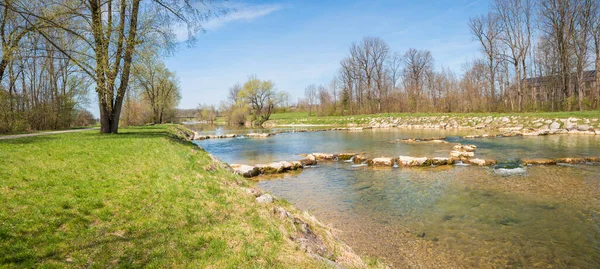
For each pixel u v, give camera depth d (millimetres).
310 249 5082
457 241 6641
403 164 14992
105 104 18406
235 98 84875
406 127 43156
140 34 16344
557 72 37656
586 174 12086
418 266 5672
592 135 24219
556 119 29156
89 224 4766
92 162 8445
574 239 6566
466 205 8922
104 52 14656
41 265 3557
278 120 64938
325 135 33562
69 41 14312
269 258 4309
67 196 5629
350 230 7367
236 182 8891
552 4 34594
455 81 54125
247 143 27219
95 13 14672
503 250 6184
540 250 6137
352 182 12062
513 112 38781
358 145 23172
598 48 32906
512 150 18172
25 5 12453
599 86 33031
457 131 33438
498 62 42719
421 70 64000
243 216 5840
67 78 27859
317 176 13297
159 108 54062
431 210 8594
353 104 68562
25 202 5121
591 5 32344
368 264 5449
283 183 12125
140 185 6824
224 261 4078
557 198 9289
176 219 5277
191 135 36312
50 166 7574
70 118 32906
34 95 29625
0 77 14617
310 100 78688
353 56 64875
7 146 10156
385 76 64250
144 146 12234
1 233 4027
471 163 14797
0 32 14367
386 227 7500
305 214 7637
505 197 9547
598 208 8328
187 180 7645
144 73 18609
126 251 4102
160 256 4066
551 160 14359
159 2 16344
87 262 3764
